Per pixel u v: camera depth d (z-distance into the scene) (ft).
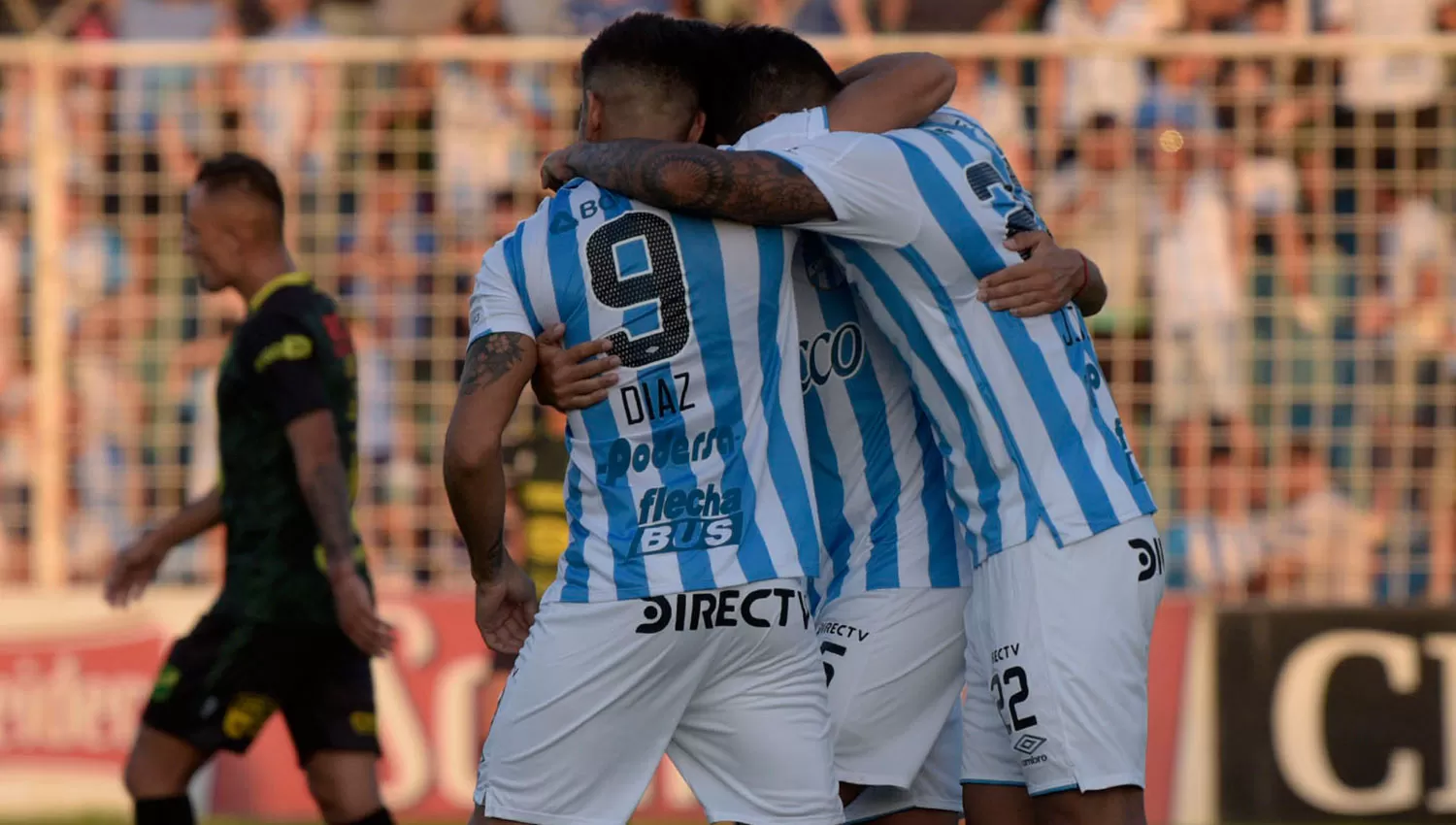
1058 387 37.52
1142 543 37.60
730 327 35.19
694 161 34.68
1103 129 82.28
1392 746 73.82
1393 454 81.00
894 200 36.50
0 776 77.05
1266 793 74.02
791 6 93.66
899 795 42.19
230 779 76.28
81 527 85.10
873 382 40.78
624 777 35.50
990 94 83.66
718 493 35.04
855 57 79.56
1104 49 79.25
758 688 35.53
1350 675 74.28
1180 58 80.53
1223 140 81.87
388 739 76.07
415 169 86.22
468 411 35.17
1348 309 81.46
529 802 35.42
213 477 84.53
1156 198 81.61
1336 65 81.82
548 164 37.14
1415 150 81.76
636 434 35.12
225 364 52.29
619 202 35.45
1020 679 37.14
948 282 37.35
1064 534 36.96
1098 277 38.88
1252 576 80.74
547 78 85.71
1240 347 80.94
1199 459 81.05
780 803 35.60
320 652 52.49
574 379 35.17
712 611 34.68
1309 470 80.84
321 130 85.15
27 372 88.94
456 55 81.46
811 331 40.37
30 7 97.96
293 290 52.06
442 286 84.84
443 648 76.54
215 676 51.52
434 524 83.56
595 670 34.86
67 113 85.66
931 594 40.63
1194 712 74.64
